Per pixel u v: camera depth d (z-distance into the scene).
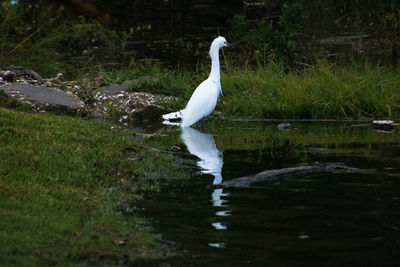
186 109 16.14
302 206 8.96
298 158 11.98
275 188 9.91
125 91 18.19
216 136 14.41
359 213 8.63
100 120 16.03
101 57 24.83
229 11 34.94
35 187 9.04
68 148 11.06
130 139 13.35
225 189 9.91
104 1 36.44
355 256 7.20
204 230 8.07
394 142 13.45
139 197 9.49
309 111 16.95
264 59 20.80
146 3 37.72
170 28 31.36
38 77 18.33
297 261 7.09
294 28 22.03
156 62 23.06
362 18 30.31
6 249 7.18
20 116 12.38
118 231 8.03
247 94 17.89
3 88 16.38
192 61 23.53
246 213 8.70
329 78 17.97
